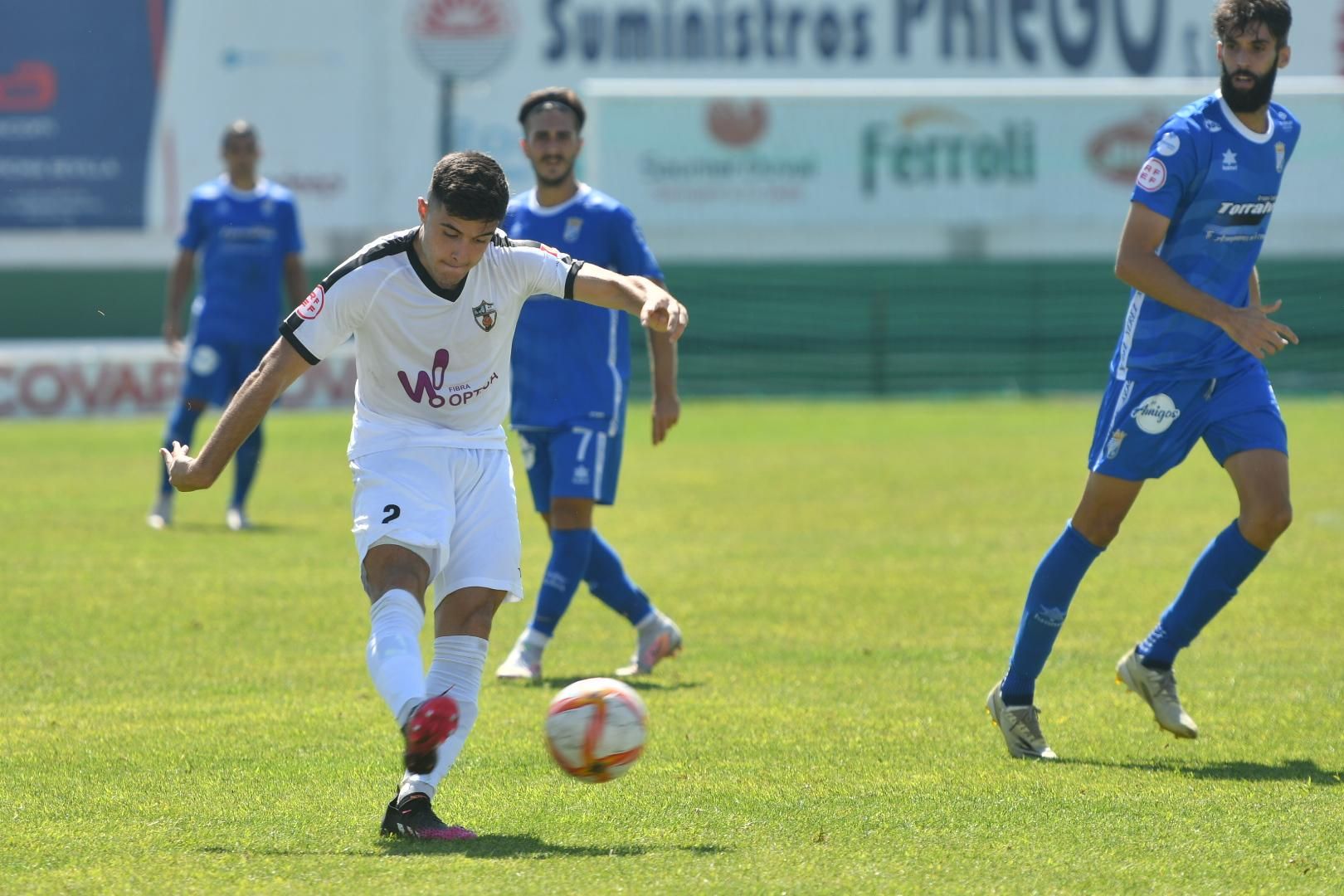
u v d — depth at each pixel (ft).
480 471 52.95
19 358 236.43
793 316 278.87
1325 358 275.39
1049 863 48.39
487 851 49.37
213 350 134.31
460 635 51.72
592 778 49.29
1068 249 280.72
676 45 284.00
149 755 62.54
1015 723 63.16
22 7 272.92
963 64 289.74
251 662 82.23
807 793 57.00
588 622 98.63
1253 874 47.37
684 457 188.03
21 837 51.06
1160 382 62.95
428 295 50.78
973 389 280.51
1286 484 62.44
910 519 139.23
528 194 83.87
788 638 90.17
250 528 133.49
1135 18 290.15
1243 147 61.72
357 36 276.41
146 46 274.36
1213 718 69.87
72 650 84.99
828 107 277.64
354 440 53.26
